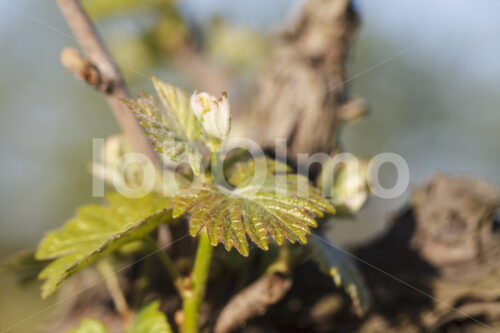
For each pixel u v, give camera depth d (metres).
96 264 0.29
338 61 0.33
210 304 0.29
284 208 0.25
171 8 0.45
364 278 0.31
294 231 0.24
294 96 0.32
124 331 0.29
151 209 0.27
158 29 0.45
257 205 0.25
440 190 0.32
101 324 0.28
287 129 0.32
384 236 0.33
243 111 0.34
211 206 0.25
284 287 0.27
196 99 0.25
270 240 0.27
